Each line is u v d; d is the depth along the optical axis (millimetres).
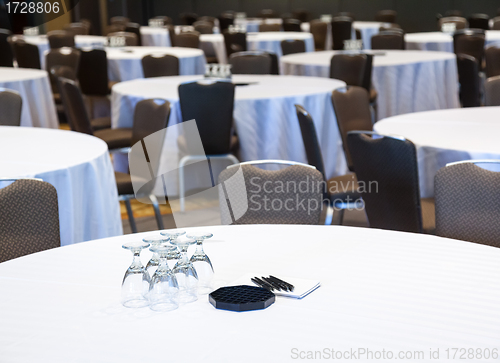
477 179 2141
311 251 1708
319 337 1174
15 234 1975
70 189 2502
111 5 14531
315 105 4406
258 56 6242
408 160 2367
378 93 5961
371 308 1311
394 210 2543
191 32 9836
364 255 1664
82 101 4152
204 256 1396
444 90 6363
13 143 3033
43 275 1548
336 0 14008
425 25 13406
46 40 9320
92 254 1707
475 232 2141
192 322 1245
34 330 1229
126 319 1269
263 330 1205
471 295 1379
